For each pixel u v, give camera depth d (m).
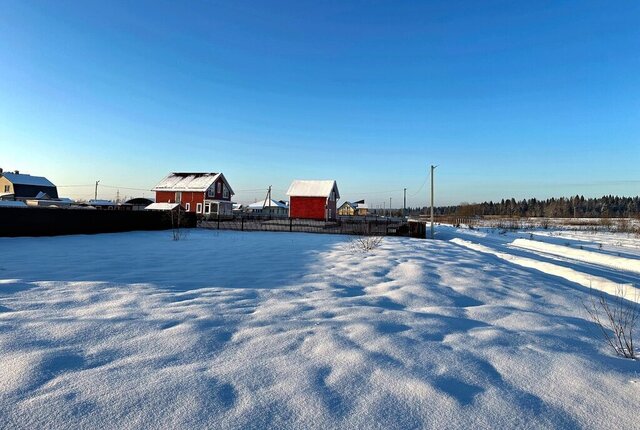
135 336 3.42
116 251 11.02
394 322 4.02
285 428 2.05
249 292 5.50
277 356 3.00
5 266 7.89
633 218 55.44
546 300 5.74
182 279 6.59
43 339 3.30
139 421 2.07
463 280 7.01
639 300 6.25
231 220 28.89
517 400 2.40
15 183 54.00
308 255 10.55
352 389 2.48
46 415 2.10
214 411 2.18
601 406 2.35
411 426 2.10
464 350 3.24
